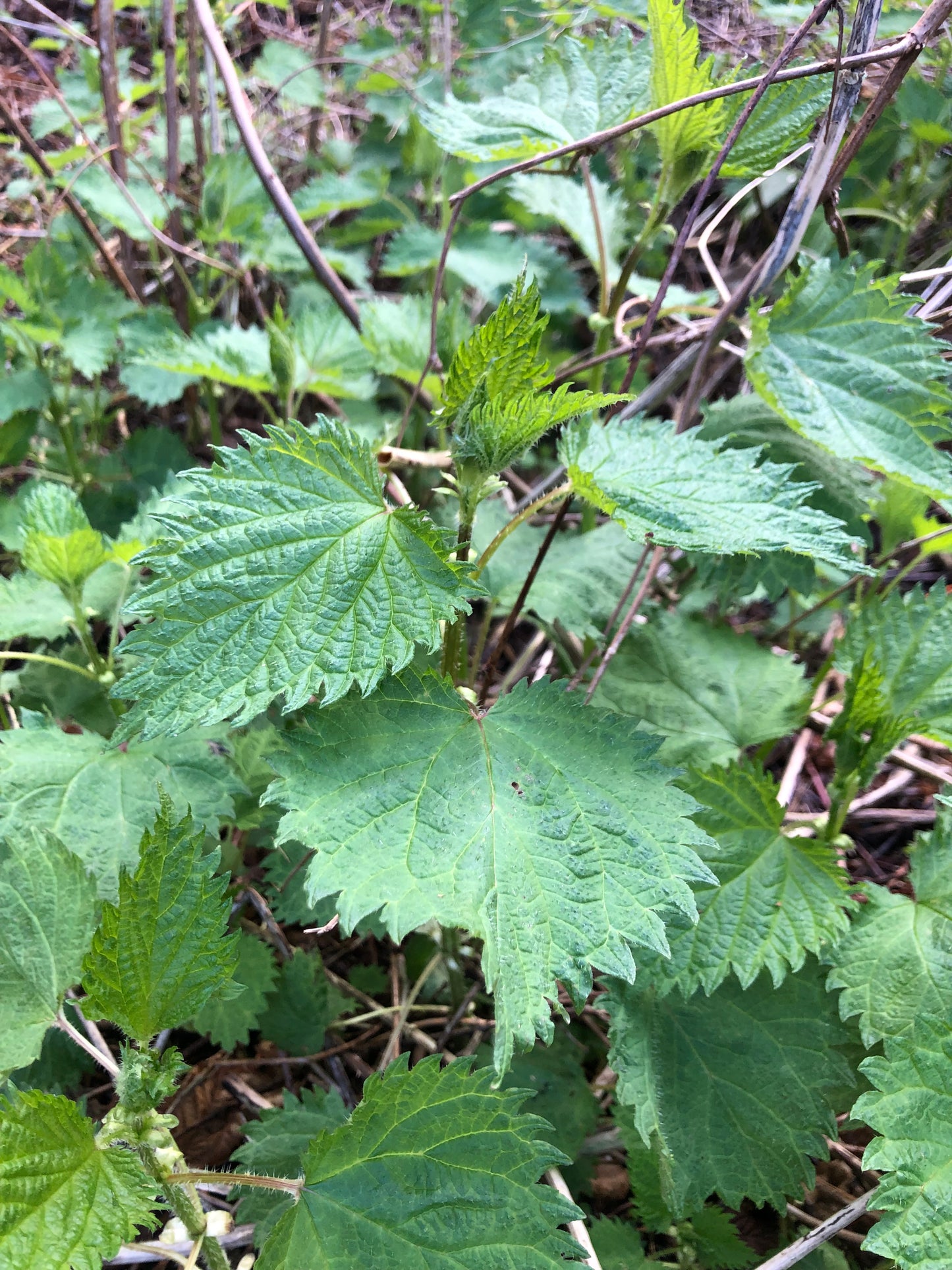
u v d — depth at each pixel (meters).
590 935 0.19
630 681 0.32
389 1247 0.19
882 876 0.36
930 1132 0.20
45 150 0.63
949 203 0.41
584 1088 0.29
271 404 0.53
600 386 0.37
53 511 0.28
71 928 0.22
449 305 0.36
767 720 0.31
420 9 0.62
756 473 0.23
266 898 0.33
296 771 0.21
